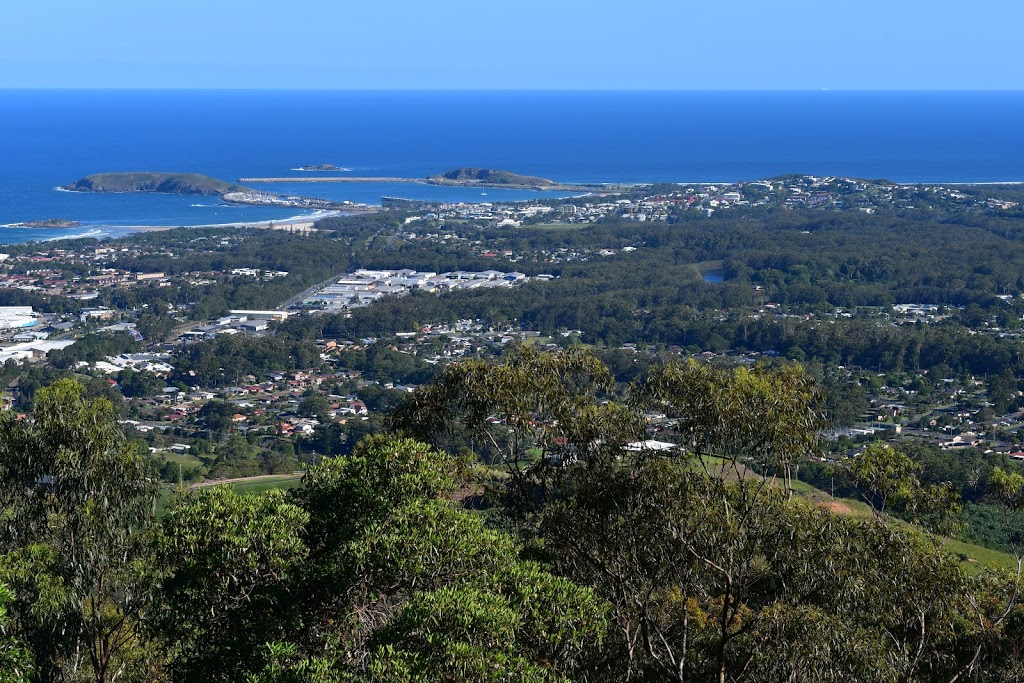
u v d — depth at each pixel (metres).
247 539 19.52
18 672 18.31
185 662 20.31
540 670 16.34
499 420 26.42
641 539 19.97
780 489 19.81
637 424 21.88
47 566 21.52
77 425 21.91
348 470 22.61
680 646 21.33
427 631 16.19
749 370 21.44
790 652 19.00
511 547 19.47
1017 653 22.31
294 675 16.19
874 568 18.95
